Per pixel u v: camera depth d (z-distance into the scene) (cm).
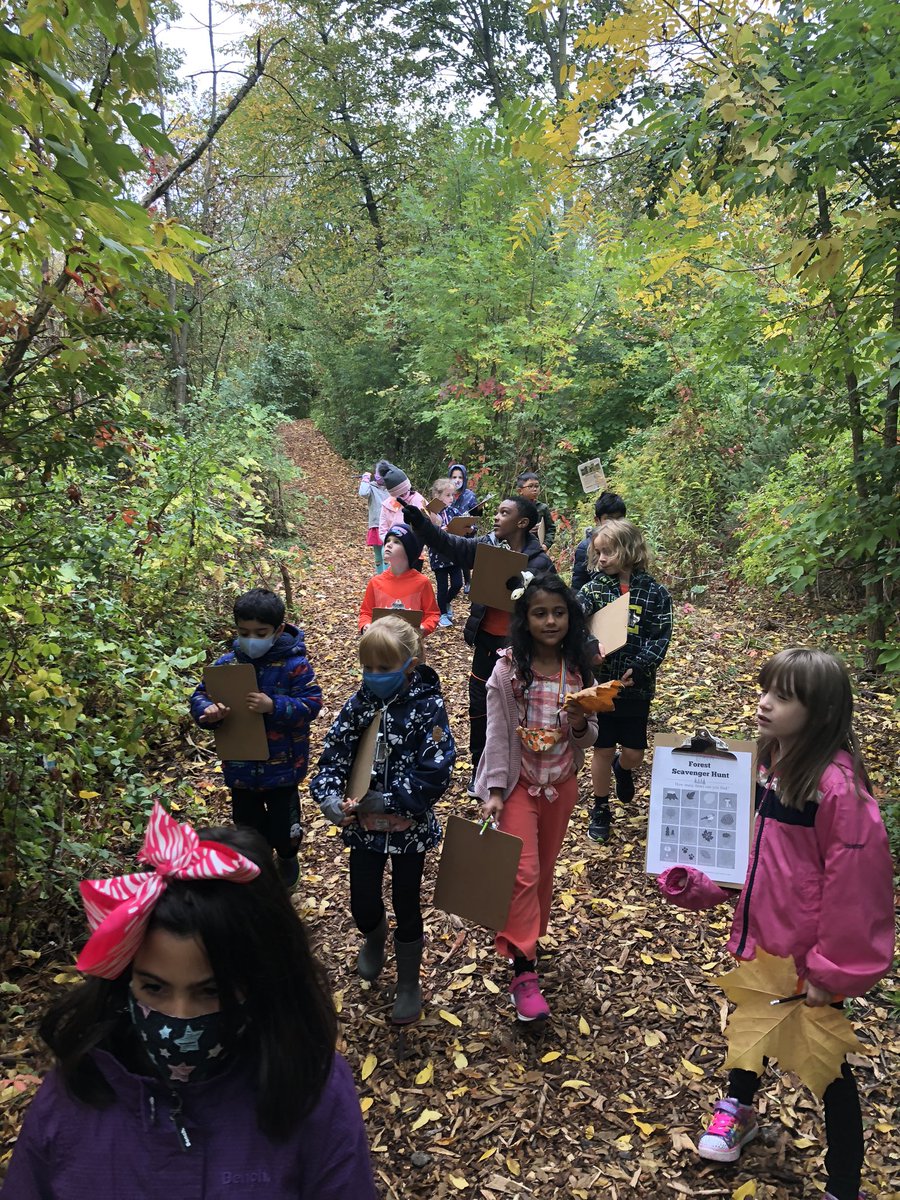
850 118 325
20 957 341
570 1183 246
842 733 216
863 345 453
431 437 1933
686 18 345
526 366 1303
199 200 1203
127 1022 121
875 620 593
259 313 1650
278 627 372
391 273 1692
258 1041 117
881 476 479
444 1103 278
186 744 556
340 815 302
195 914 110
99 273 297
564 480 1328
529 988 310
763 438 992
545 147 335
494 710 321
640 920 381
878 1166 245
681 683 662
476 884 297
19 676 386
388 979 346
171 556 641
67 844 360
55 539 383
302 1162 119
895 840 396
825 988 206
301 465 2048
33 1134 118
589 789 518
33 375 338
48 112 202
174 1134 115
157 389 1213
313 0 1847
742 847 262
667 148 409
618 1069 293
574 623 323
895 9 286
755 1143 257
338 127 2088
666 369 1368
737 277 598
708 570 965
